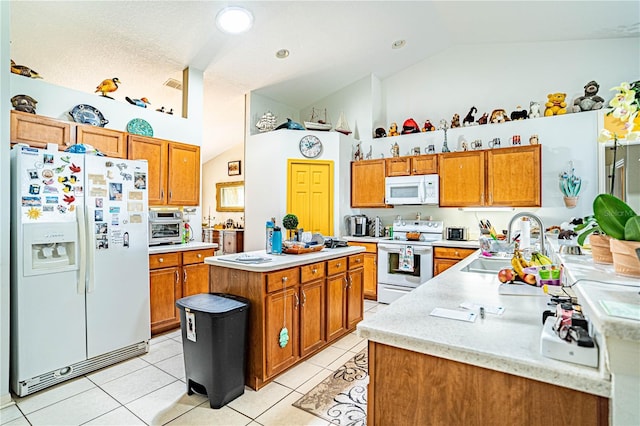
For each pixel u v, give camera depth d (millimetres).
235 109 5664
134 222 2848
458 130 4555
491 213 4426
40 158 2311
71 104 3258
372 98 5246
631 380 708
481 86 4680
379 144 5148
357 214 5379
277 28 3740
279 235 2908
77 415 2008
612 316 715
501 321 1131
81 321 2492
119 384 2371
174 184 3910
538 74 4344
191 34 3512
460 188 4301
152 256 3320
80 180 2508
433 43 4668
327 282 2938
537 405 842
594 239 1270
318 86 5367
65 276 2412
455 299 1415
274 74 4746
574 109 3932
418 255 4254
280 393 2246
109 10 2943
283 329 2459
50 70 3525
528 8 3598
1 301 2107
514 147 3984
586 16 3582
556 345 833
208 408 2076
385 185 4836
